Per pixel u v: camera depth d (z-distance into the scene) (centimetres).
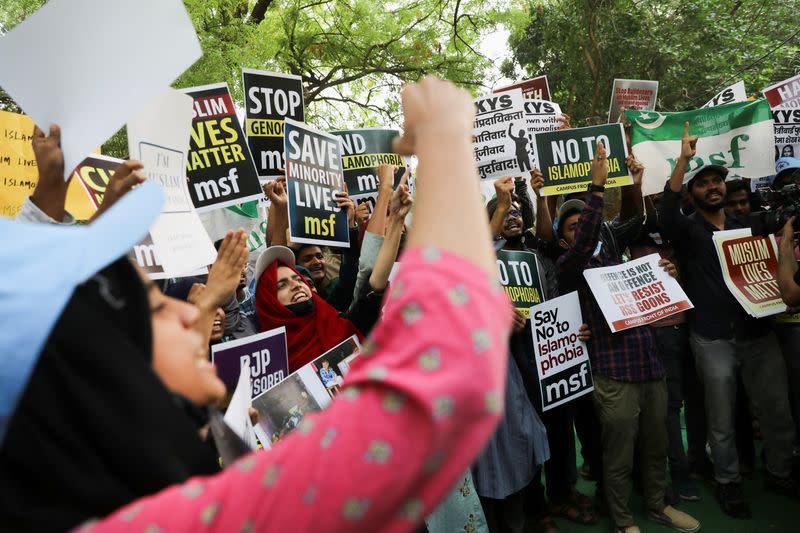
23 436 55
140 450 59
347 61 1309
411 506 51
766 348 427
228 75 862
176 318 79
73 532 55
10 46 168
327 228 368
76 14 170
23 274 59
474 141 484
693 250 440
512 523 373
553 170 452
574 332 400
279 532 49
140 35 172
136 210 67
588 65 1456
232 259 198
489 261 58
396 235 298
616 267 408
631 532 382
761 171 488
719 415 420
